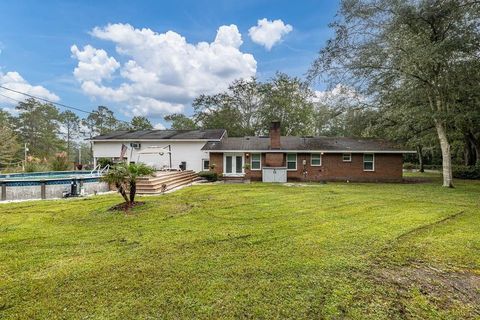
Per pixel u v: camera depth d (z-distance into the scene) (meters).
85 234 5.75
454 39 12.02
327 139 21.59
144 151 19.20
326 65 15.23
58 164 18.06
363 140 20.97
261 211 7.96
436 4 12.10
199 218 7.12
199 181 18.20
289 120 32.66
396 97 15.60
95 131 50.28
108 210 7.99
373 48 13.79
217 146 19.88
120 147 22.38
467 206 8.74
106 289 3.39
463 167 20.47
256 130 34.34
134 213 7.62
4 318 2.81
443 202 9.52
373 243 5.07
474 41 11.86
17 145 26.61
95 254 4.58
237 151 18.86
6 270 3.96
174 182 14.96
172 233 5.75
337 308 2.99
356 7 13.69
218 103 35.34
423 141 18.22
